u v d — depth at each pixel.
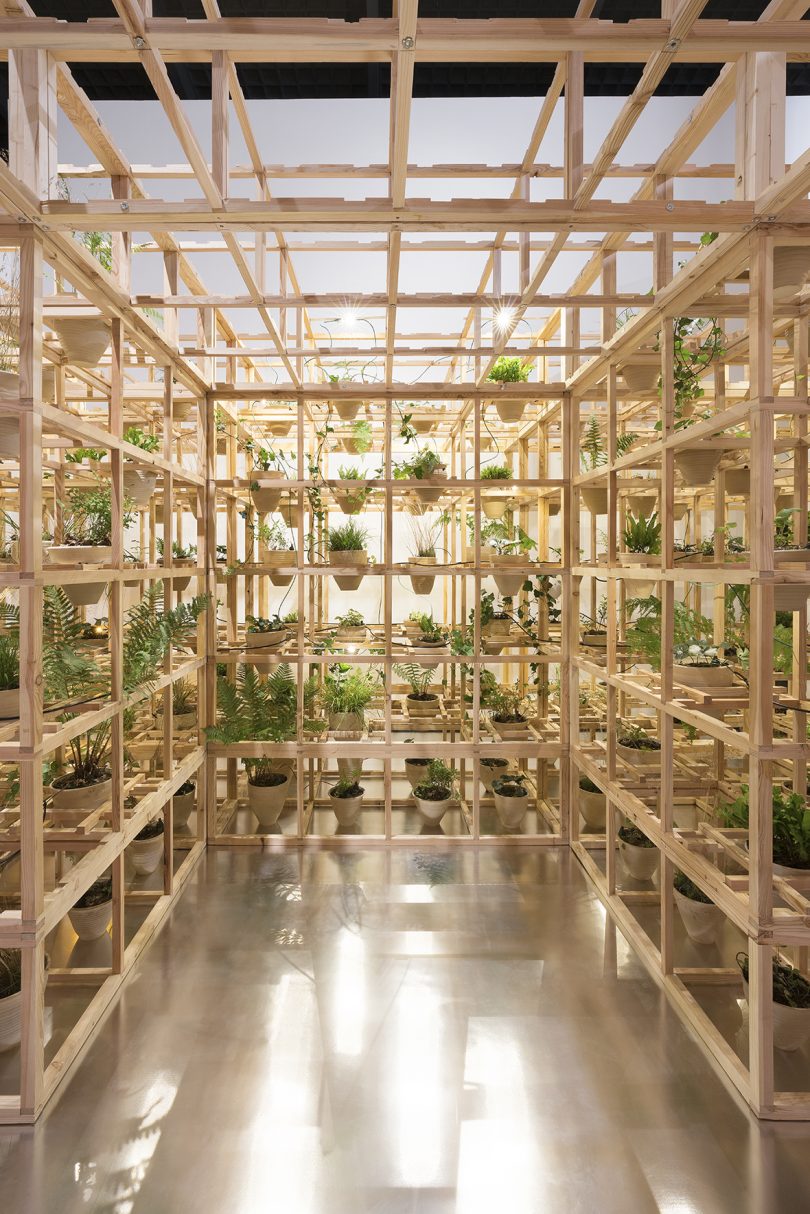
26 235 2.08
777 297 2.49
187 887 3.71
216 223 2.12
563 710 4.30
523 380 4.28
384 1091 2.29
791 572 2.15
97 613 6.98
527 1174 1.99
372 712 5.87
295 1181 1.96
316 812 4.86
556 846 4.30
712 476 3.05
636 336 3.09
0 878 3.25
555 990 2.84
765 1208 1.89
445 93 4.31
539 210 2.03
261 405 5.45
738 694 2.81
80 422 2.44
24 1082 2.17
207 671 4.28
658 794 3.52
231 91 2.13
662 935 2.89
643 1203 1.91
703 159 6.36
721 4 3.52
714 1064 2.43
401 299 2.80
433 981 2.89
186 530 7.64
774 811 2.76
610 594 3.56
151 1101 2.25
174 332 3.42
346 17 3.66
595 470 3.80
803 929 2.18
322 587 6.32
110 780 3.10
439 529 7.31
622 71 4.21
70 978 2.86
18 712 2.44
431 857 4.12
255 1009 2.71
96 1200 1.90
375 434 6.05
